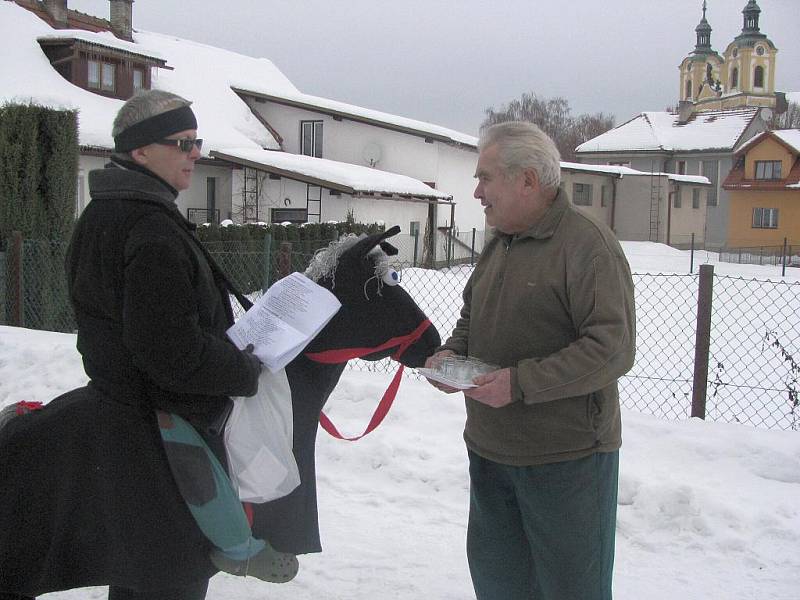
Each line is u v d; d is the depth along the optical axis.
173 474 2.67
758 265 30.59
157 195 2.65
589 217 2.84
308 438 3.14
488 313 3.03
